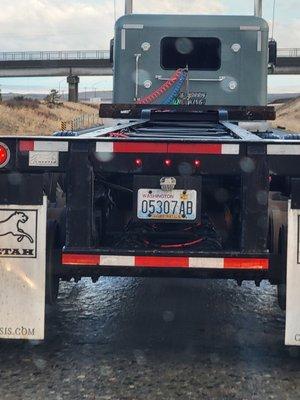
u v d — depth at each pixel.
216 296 6.11
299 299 4.04
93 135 4.65
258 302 5.92
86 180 4.12
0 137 4.09
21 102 66.81
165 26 9.20
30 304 4.12
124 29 9.27
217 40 9.22
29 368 4.21
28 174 4.08
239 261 4.07
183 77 9.26
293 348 4.63
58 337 4.84
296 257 4.02
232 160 4.08
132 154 4.12
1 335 4.14
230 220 4.61
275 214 4.34
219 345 4.71
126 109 8.44
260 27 9.20
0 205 4.07
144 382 4.01
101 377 4.08
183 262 4.10
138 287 6.41
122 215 4.73
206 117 8.23
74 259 4.12
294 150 4.03
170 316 5.44
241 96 9.27
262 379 4.08
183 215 4.18
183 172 4.12
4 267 4.11
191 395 3.82
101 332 4.98
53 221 4.39
